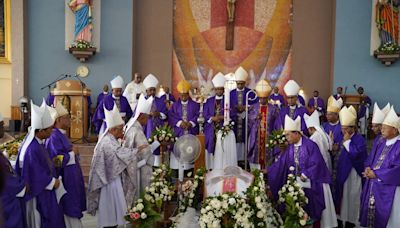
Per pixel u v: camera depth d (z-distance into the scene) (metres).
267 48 13.38
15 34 12.45
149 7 13.51
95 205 4.99
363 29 12.70
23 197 4.04
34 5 12.77
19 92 12.52
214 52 13.48
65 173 4.70
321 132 5.77
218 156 7.06
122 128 5.18
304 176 4.90
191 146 4.56
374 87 12.72
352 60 12.77
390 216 4.66
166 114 7.95
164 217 4.71
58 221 4.40
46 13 12.78
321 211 4.93
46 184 4.21
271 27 13.36
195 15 13.48
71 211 4.70
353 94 12.70
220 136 7.04
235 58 13.43
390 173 4.57
